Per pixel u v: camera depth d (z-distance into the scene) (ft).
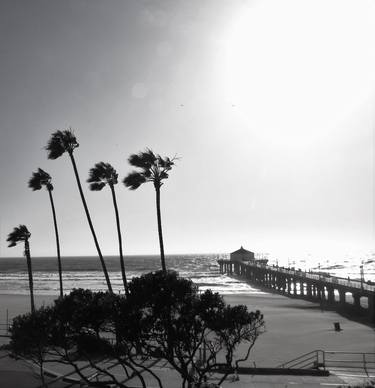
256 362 103.65
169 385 70.85
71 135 122.83
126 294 49.19
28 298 276.00
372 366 96.78
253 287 358.23
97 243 120.57
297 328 154.20
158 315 48.14
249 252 510.58
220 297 51.34
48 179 144.05
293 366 98.22
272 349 119.34
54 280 495.41
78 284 429.38
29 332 50.47
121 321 47.85
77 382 71.56
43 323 50.44
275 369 84.48
